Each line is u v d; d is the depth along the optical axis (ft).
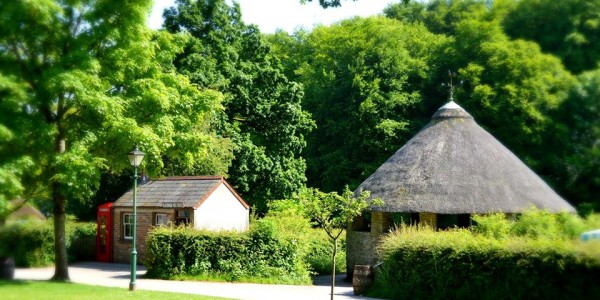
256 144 138.10
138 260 95.45
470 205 75.25
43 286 60.03
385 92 163.12
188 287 65.62
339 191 163.02
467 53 159.63
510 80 142.41
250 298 57.11
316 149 173.27
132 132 62.64
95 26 64.03
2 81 56.70
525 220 64.49
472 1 192.03
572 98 136.46
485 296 54.34
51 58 63.82
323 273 94.12
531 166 135.85
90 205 126.52
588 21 146.72
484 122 144.66
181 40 74.43
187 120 73.26
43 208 106.11
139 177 104.22
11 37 60.70
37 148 61.11
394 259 60.70
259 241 76.38
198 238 75.31
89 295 54.34
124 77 67.56
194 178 97.14
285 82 139.44
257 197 133.39
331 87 172.35
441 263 57.16
